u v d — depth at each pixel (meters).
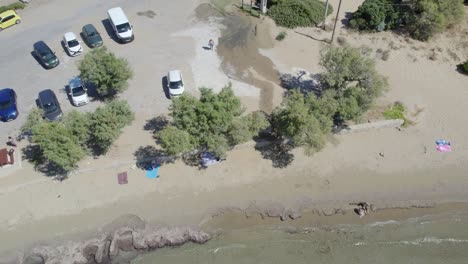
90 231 32.09
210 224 32.62
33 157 36.38
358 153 36.75
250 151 36.72
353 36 48.06
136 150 36.50
